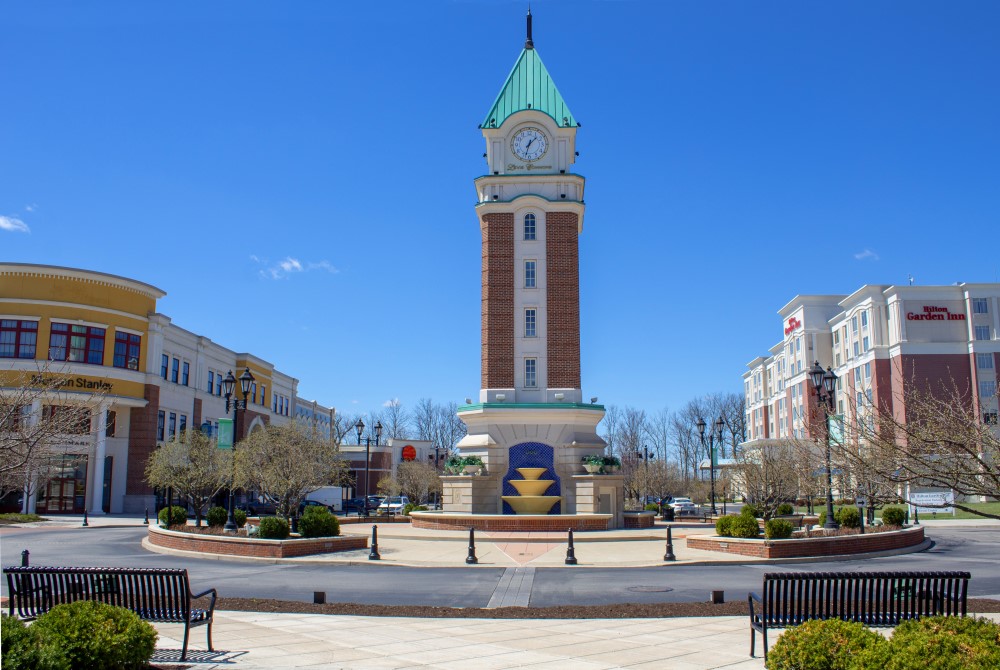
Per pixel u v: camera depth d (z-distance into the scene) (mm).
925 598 11883
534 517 33656
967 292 76250
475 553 27453
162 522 33594
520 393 39281
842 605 11828
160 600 11867
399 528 37500
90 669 9156
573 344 39656
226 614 15312
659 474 75375
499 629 13891
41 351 54375
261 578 21594
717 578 21812
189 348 70062
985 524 46750
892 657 7859
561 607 16125
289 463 35812
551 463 37938
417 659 11375
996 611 14797
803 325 98000
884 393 77500
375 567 24422
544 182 41031
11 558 26953
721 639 13023
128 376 58625
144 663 10023
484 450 37812
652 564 24672
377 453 97250
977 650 7781
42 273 55031
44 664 8289
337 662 11125
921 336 76125
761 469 41219
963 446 10602
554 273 40156
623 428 116250
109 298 57969
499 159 41438
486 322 39875
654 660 11414
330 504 68688
